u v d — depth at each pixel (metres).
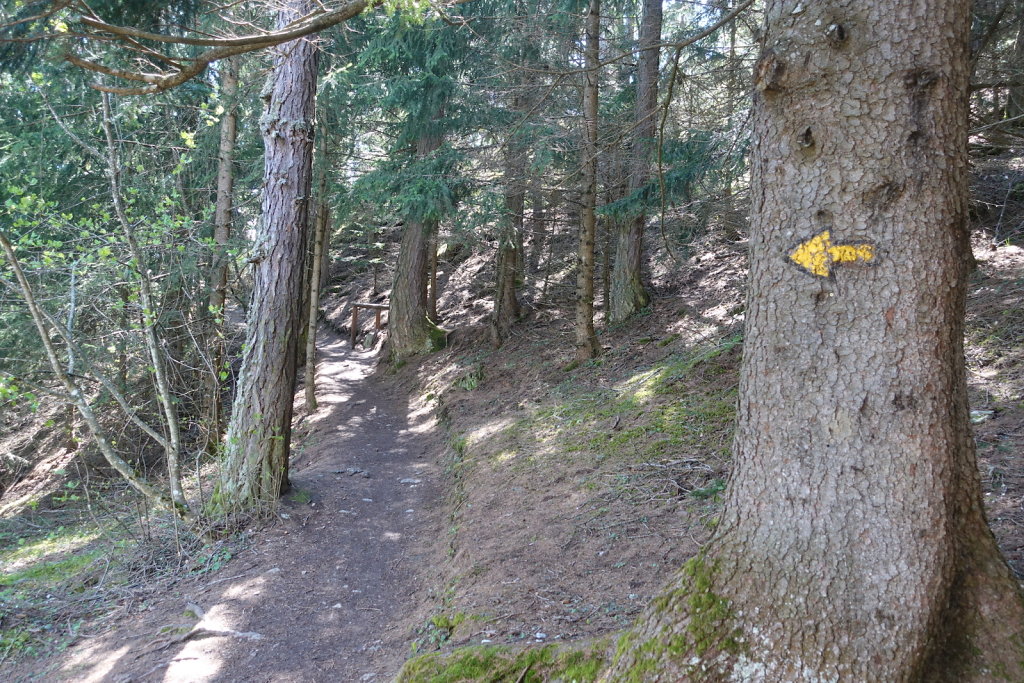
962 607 2.18
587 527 5.37
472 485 7.60
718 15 7.84
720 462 5.98
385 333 20.08
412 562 6.23
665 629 2.43
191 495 8.13
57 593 6.11
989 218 8.98
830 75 2.19
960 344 2.22
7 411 12.85
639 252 13.21
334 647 4.63
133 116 9.56
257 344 7.26
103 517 8.28
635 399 8.61
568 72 4.71
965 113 2.22
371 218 16.62
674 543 4.71
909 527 2.12
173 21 6.24
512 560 5.10
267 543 6.47
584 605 4.13
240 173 12.36
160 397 6.61
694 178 8.98
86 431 10.99
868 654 2.11
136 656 4.57
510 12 10.23
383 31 11.50
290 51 7.30
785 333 2.31
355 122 15.67
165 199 7.41
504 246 14.16
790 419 2.29
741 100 7.32
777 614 2.24
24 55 6.87
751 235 2.48
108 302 7.31
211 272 10.38
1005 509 4.00
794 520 2.27
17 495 12.41
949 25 2.14
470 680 2.96
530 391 11.38
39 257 8.45
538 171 11.07
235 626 4.87
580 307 11.59
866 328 2.17
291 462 10.98
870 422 2.16
